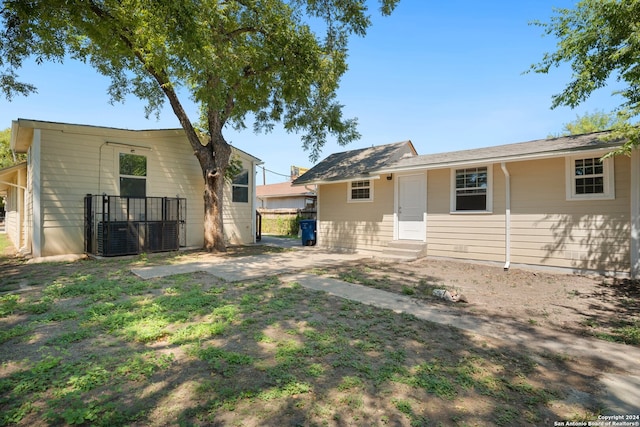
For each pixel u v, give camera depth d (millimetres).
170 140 11414
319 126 12484
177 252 10469
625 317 4562
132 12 7188
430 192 9719
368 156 12648
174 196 11492
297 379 2729
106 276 6766
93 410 2248
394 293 5695
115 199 10156
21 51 7141
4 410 2270
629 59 6473
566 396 2572
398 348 3412
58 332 3719
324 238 12539
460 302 5234
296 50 9461
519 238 8055
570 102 7703
